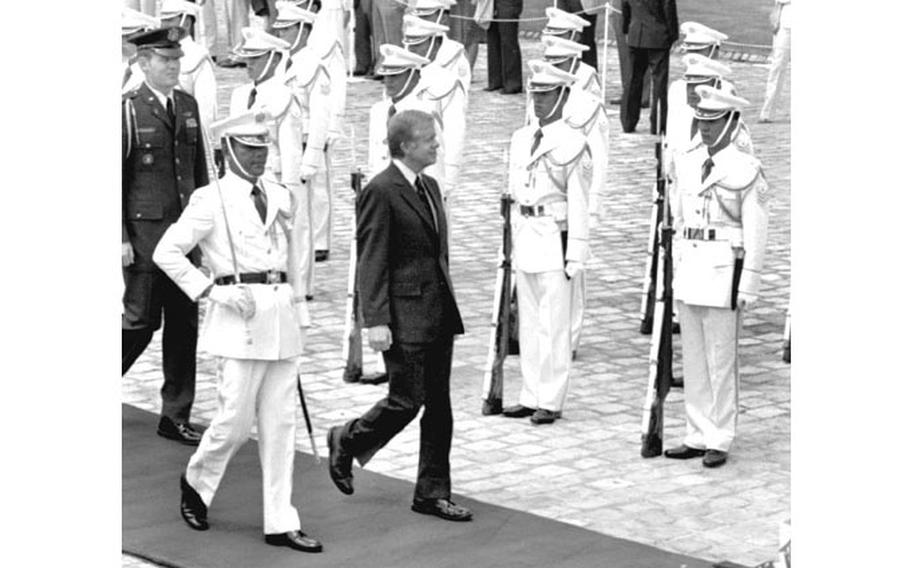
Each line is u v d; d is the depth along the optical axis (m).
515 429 13.36
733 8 28.73
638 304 17.06
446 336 11.20
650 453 12.62
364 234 11.06
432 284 11.11
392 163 11.16
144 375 14.95
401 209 11.02
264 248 10.81
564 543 10.73
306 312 11.10
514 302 15.40
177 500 11.66
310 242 17.12
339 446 11.43
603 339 15.90
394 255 11.06
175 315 13.00
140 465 12.42
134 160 12.88
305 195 16.92
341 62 18.05
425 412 11.30
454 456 12.69
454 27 27.41
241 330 10.65
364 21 28.53
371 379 14.56
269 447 10.80
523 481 12.11
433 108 15.48
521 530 11.01
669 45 24.17
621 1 24.58
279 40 16.30
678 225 12.45
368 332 11.05
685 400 12.64
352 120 25.36
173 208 12.95
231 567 10.38
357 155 23.47
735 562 10.37
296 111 16.20
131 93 13.04
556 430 13.34
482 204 21.16
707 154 12.29
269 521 10.77
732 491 11.89
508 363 15.24
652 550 10.58
